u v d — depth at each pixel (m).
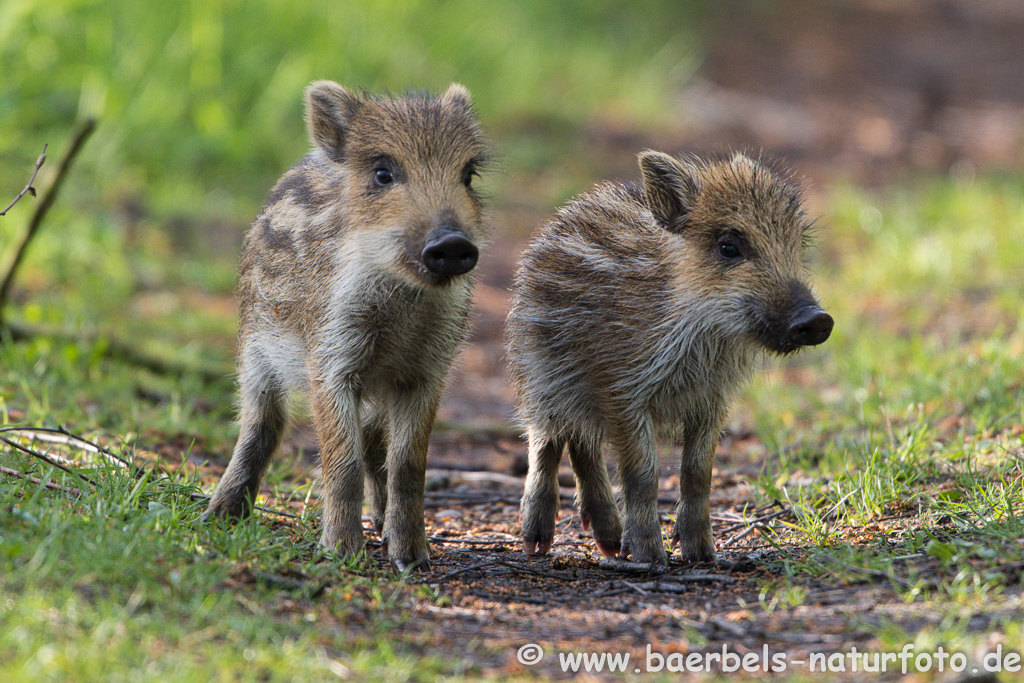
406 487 9.51
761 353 10.07
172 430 12.78
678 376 9.69
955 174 28.00
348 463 9.38
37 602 6.44
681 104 35.59
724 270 9.62
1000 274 19.41
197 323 17.98
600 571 9.48
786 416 14.52
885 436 12.43
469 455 14.12
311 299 9.71
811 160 30.41
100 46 22.98
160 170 23.84
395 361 9.83
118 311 17.73
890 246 21.55
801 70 40.41
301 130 26.69
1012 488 9.56
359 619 7.52
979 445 11.16
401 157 9.55
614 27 41.31
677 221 9.79
